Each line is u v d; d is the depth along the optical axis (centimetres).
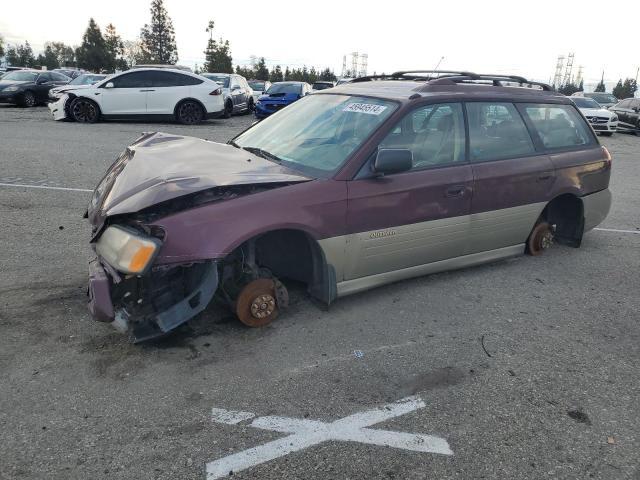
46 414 272
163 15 6291
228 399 291
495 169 447
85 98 1509
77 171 836
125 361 321
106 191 356
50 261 468
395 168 368
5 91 2062
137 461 245
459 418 284
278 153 413
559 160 499
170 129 1462
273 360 330
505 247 490
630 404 303
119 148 1077
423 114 412
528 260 528
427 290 445
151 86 1556
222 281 361
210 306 392
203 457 249
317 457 252
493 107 464
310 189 354
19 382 296
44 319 364
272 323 375
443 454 257
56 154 973
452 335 373
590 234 636
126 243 306
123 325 320
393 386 310
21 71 2211
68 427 264
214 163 368
